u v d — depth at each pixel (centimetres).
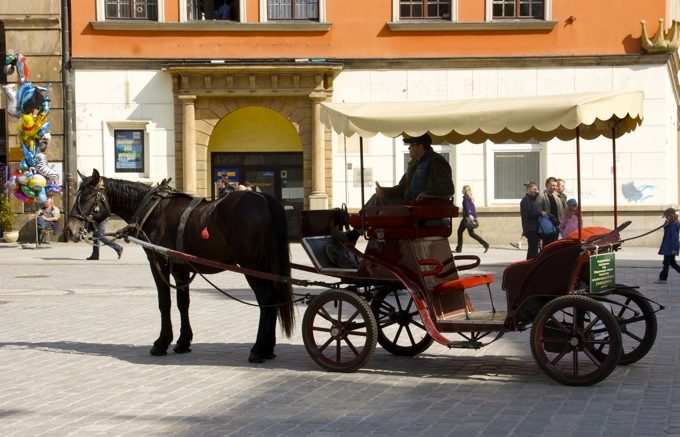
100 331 1339
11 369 1062
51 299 1709
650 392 886
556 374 924
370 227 1017
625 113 988
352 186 2881
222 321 1427
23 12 2892
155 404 872
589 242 940
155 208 1152
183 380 985
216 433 762
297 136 2975
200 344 1223
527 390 908
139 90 2897
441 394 896
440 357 1104
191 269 1146
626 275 2041
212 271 1127
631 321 1010
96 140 2906
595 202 2875
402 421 790
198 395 909
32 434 768
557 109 933
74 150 2911
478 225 2812
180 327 1276
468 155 2898
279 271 1070
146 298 1712
